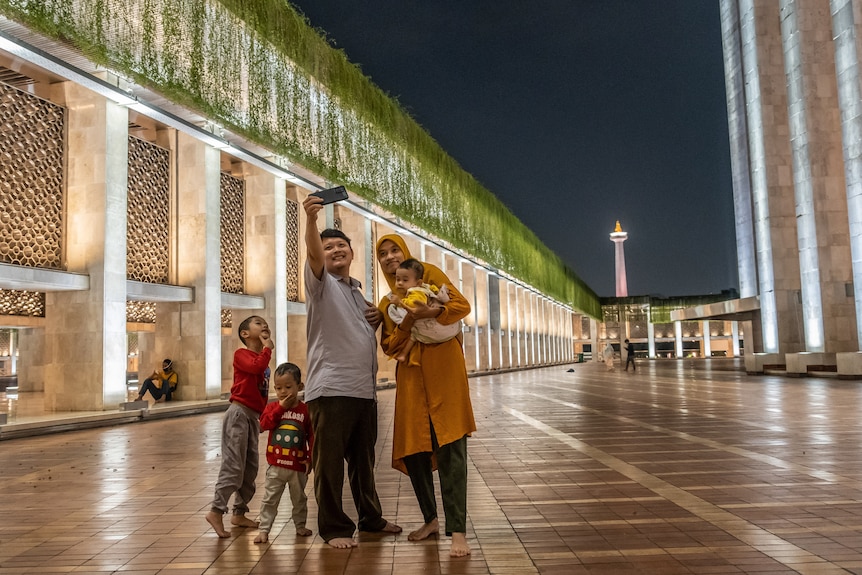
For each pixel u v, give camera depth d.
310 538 4.88
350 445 4.97
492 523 5.09
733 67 42.53
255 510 5.92
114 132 15.86
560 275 66.19
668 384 24.14
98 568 4.21
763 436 9.53
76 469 8.27
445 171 33.31
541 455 8.41
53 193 15.56
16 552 4.61
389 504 6.00
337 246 5.00
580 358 81.38
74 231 15.59
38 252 15.26
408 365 4.72
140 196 18.48
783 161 32.34
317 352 4.79
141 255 18.36
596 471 7.20
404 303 4.51
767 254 32.41
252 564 4.25
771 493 5.86
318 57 21.25
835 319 26.36
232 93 16.94
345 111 23.06
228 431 5.05
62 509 5.98
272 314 22.06
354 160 23.55
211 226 19.30
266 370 5.25
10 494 6.73
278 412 4.93
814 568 3.86
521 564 4.08
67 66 13.51
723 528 4.76
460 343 4.83
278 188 22.62
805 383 21.89
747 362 30.75
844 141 23.00
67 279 14.84
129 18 13.77
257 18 17.95
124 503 6.20
